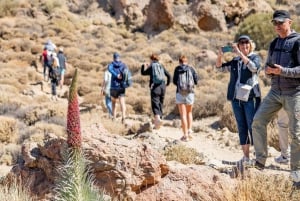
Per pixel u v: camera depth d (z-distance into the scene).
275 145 9.05
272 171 6.43
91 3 48.50
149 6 41.47
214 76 22.77
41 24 41.03
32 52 32.69
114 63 13.20
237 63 6.84
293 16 34.38
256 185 5.28
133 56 31.22
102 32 40.62
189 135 10.45
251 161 6.22
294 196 5.20
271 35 29.55
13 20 41.88
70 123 3.13
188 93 10.27
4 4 44.09
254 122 6.12
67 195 3.29
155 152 5.39
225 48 6.83
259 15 32.00
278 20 5.69
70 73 26.25
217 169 6.26
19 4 45.00
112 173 5.17
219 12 39.03
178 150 7.57
